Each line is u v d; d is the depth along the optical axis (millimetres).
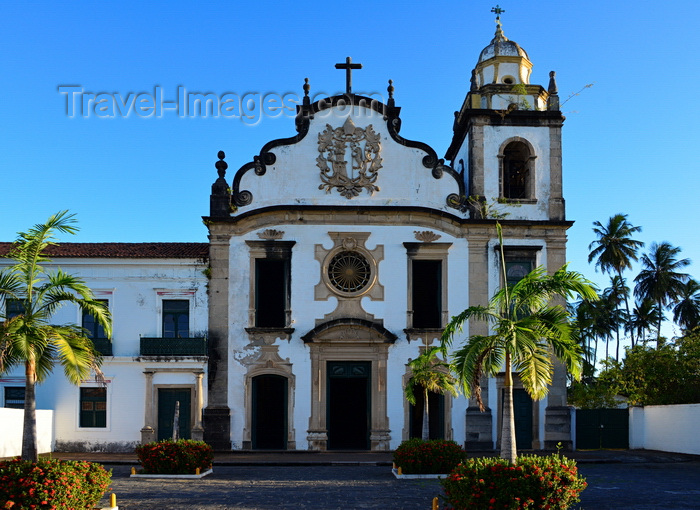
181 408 27719
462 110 32094
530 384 15188
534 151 29875
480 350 15734
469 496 12898
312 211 28672
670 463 24438
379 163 29312
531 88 30484
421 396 28094
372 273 28531
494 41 31531
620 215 55438
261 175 29094
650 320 57938
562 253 29078
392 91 29953
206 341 27953
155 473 20344
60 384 27656
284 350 28047
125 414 27484
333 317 28281
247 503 15750
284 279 28625
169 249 29703
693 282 58500
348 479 19891
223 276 28344
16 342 15445
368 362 28266
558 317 16219
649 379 31609
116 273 28391
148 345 27688
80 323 28141
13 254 17297
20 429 25062
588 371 48281
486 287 28672
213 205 28781
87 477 13617
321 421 27719
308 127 29359
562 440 28125
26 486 12562
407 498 16422
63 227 16859
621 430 29062
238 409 27719
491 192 29547
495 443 27859
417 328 28219
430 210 28672
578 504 15742
